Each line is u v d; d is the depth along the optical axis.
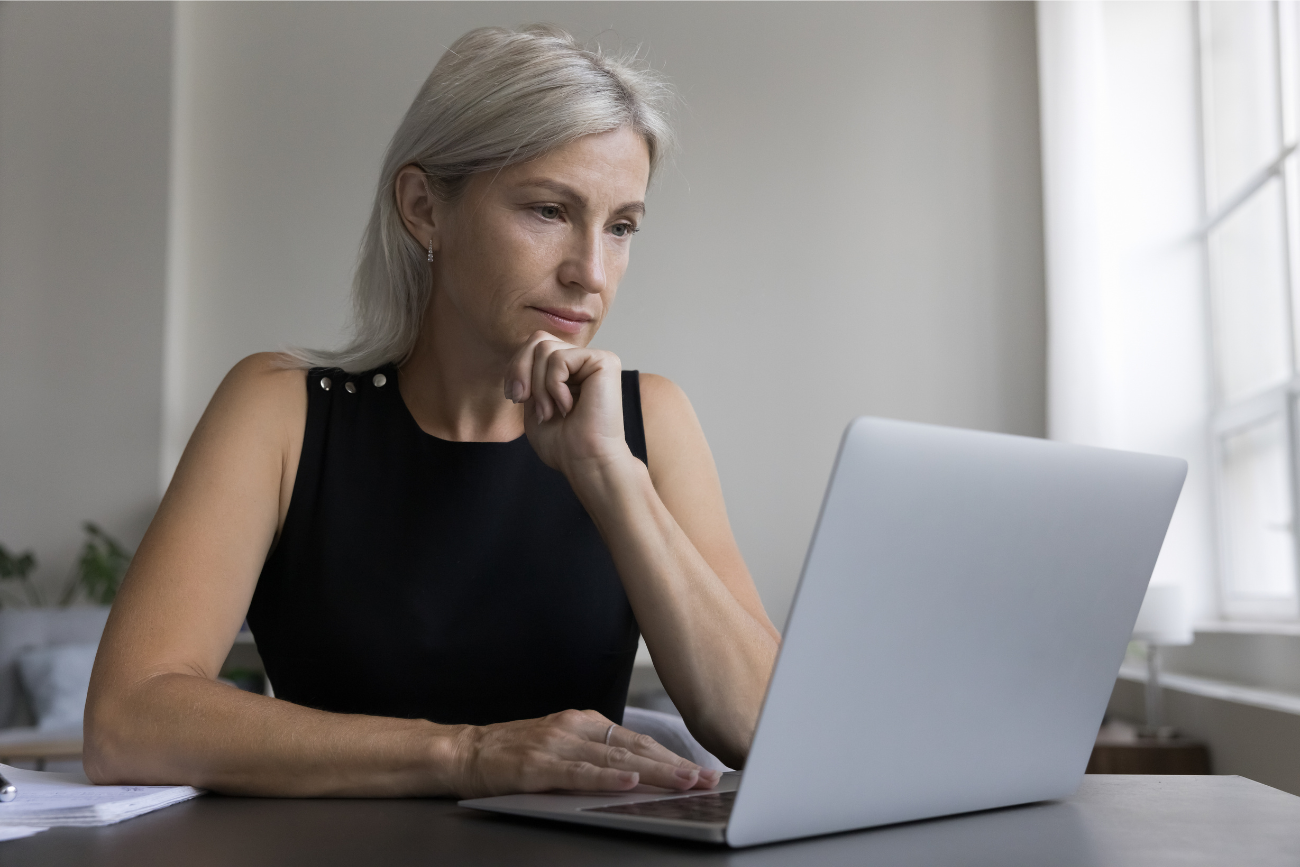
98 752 0.76
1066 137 4.18
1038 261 4.82
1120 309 4.13
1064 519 0.62
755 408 4.89
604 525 0.88
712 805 0.60
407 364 1.15
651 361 4.93
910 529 0.55
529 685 1.10
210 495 0.99
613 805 0.60
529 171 0.98
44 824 0.60
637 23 5.09
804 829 0.55
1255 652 3.09
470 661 1.08
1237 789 0.76
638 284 4.97
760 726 0.51
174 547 0.93
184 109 5.24
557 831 0.58
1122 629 0.70
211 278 5.18
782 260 4.95
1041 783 0.69
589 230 1.00
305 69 5.25
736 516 4.84
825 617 0.52
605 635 1.13
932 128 4.94
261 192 5.21
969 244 4.87
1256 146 3.54
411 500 1.09
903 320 4.86
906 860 0.51
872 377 4.85
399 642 1.06
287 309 5.15
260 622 1.09
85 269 5.13
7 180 5.20
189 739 0.73
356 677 1.06
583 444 0.87
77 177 5.18
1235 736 2.71
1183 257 4.14
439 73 1.04
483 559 1.09
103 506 5.04
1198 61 4.17
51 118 5.22
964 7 4.98
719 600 0.89
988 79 4.94
